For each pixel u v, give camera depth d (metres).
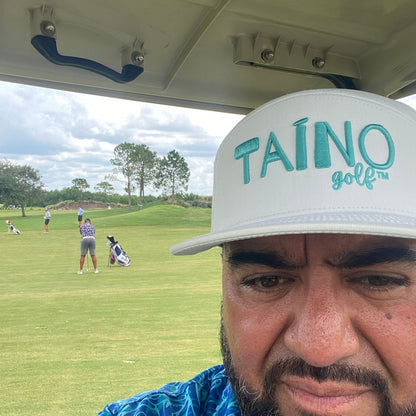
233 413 0.34
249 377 0.28
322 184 0.24
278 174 0.26
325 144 0.25
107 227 10.47
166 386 0.41
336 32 0.39
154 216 11.96
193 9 0.36
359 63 0.44
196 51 0.42
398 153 0.25
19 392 1.36
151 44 0.41
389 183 0.24
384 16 0.37
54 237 9.05
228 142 0.30
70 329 2.31
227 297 0.30
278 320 0.27
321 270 0.26
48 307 2.95
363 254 0.25
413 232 0.23
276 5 0.35
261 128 0.27
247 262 0.28
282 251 0.26
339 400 0.25
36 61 0.41
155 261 5.50
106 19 0.37
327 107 0.25
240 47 0.39
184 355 1.80
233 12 0.36
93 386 1.44
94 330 2.28
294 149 0.25
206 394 0.39
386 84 0.43
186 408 0.37
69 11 0.36
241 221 0.27
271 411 0.27
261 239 0.27
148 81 0.46
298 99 0.26
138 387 1.43
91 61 0.39
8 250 7.05
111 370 1.61
